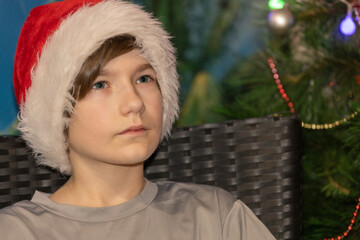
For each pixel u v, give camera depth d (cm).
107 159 145
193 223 162
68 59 142
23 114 159
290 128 177
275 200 176
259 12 234
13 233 148
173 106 166
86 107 144
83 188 155
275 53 232
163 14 316
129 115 142
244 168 178
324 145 238
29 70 155
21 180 170
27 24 158
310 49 229
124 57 145
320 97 227
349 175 228
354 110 211
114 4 149
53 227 151
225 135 179
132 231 154
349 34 207
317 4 219
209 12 340
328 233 227
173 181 176
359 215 217
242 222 165
